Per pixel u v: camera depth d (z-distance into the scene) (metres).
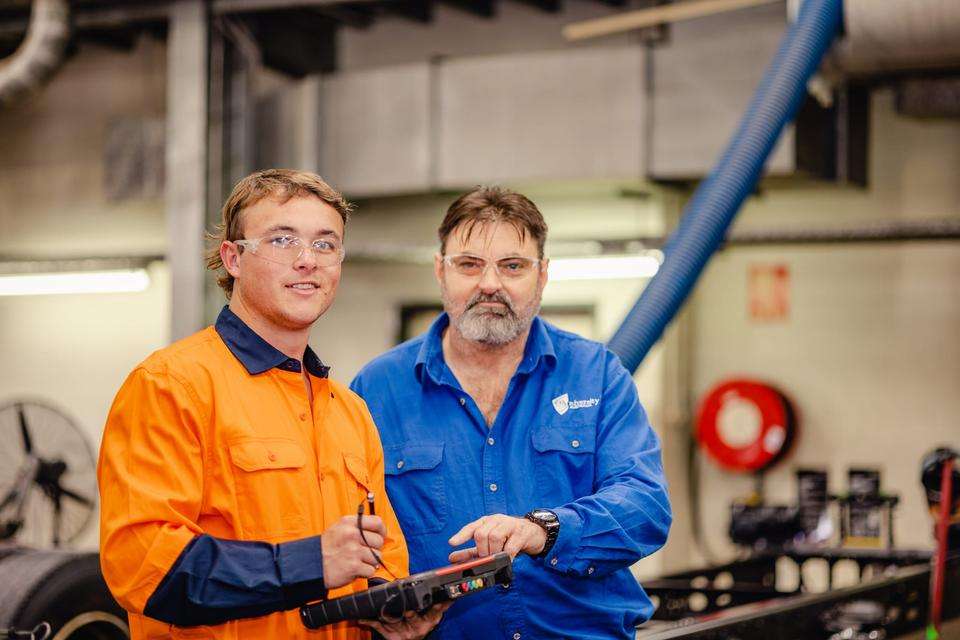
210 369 2.16
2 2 8.34
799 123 6.89
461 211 2.69
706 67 6.93
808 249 7.98
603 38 7.89
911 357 7.73
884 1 5.66
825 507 6.74
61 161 9.64
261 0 7.65
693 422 8.20
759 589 5.48
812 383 7.95
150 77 9.30
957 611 5.15
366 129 7.71
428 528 2.70
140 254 9.25
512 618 2.66
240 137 7.84
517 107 7.33
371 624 2.26
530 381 2.76
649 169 7.06
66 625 3.85
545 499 2.70
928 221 7.25
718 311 8.20
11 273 9.29
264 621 2.16
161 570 2.01
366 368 2.85
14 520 5.60
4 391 9.79
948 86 7.19
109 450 2.12
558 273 7.77
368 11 8.34
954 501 4.45
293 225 2.20
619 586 2.76
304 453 2.21
